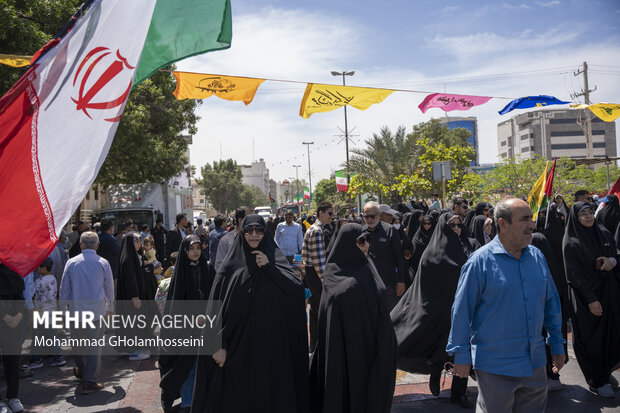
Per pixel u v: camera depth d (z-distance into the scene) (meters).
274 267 4.08
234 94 7.28
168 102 19.80
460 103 8.07
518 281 3.11
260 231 4.05
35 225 3.63
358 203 28.22
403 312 5.36
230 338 3.98
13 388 5.09
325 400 3.84
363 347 3.87
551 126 87.50
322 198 71.50
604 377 4.99
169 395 4.81
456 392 4.85
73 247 9.37
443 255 5.12
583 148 87.56
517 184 24.03
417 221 9.66
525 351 3.08
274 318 3.98
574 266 4.99
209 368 4.05
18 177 3.67
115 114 3.83
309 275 6.57
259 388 3.91
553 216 7.27
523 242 3.08
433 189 22.39
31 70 3.78
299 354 4.10
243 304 3.95
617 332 4.92
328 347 3.88
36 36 10.90
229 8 4.27
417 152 27.95
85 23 3.92
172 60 4.27
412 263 8.29
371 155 28.47
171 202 19.91
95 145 3.78
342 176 34.62
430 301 5.06
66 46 3.87
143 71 4.25
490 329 3.12
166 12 4.21
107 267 5.86
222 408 3.95
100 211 16.84
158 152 18.39
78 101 3.83
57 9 12.39
